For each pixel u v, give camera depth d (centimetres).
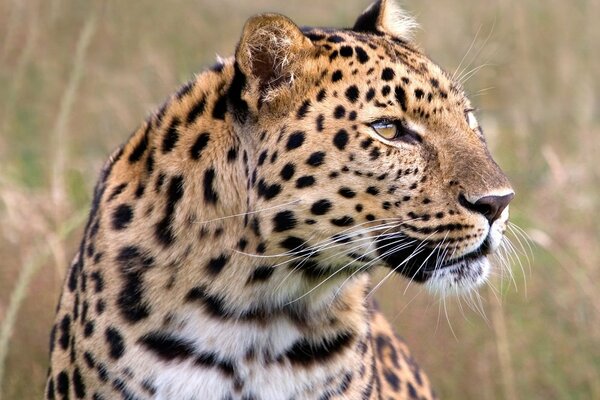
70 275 981
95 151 1858
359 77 900
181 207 912
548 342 1477
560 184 1722
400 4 1069
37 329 1339
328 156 888
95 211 960
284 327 933
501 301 1447
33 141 1870
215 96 924
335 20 2388
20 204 1471
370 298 1120
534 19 2283
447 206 909
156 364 909
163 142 934
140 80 1919
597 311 1491
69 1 2045
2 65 1962
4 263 1373
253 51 902
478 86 2105
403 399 1099
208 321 916
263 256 904
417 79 916
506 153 1955
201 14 2197
